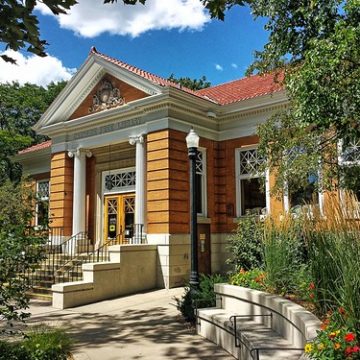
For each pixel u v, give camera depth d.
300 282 7.07
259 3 7.53
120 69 16.28
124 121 16.38
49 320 9.76
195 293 9.23
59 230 18.09
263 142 8.55
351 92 5.90
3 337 7.43
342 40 5.75
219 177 16.58
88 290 12.04
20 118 30.62
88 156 18.59
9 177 25.22
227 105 16.00
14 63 4.22
